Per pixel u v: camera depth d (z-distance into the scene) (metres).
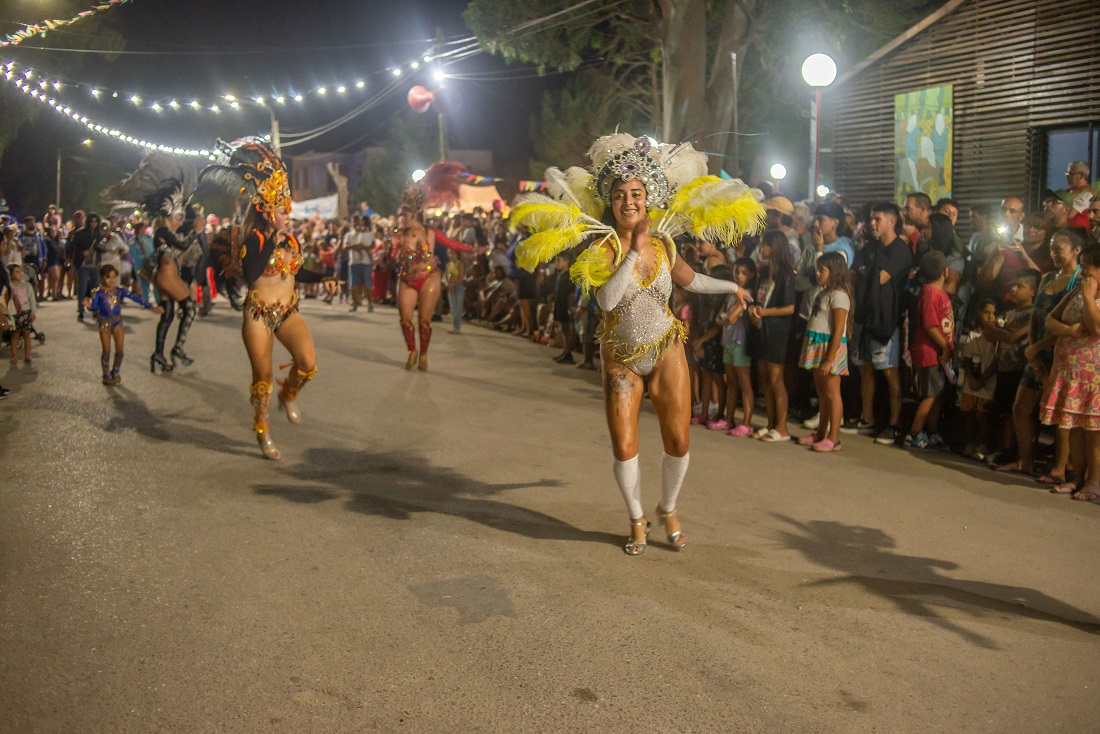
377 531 5.84
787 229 10.28
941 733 3.69
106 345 10.80
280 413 9.31
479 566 5.29
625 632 4.48
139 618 4.54
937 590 5.11
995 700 3.95
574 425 9.02
